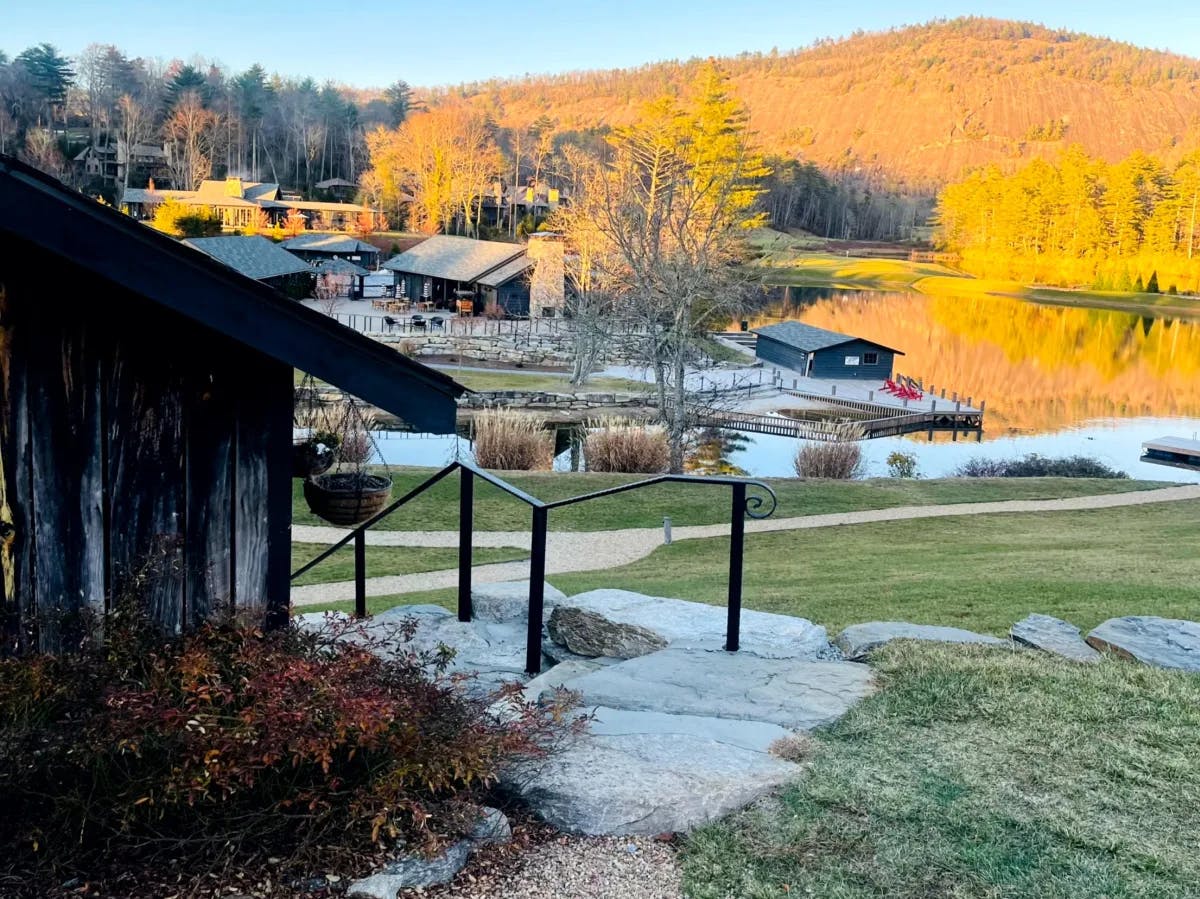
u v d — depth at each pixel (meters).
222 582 4.46
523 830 3.84
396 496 21.86
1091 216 131.50
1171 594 10.55
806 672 5.50
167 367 4.23
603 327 41.75
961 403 49.12
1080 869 3.59
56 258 3.96
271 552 4.59
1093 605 9.73
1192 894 3.44
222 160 126.44
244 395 4.42
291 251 75.88
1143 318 99.31
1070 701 5.13
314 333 3.83
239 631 4.18
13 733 3.34
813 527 20.58
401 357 3.91
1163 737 4.71
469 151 110.62
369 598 13.83
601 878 3.52
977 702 5.10
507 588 7.50
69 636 4.11
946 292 119.12
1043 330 86.06
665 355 31.72
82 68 141.50
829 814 3.95
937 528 20.31
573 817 3.86
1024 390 55.69
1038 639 6.39
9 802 3.38
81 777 3.41
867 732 4.73
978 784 4.21
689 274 29.41
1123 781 4.28
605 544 18.81
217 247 61.81
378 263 94.88
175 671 3.72
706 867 3.59
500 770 4.00
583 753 4.31
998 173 154.00
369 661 4.08
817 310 95.44
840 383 54.41
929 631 6.53
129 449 4.18
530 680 5.62
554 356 52.66
